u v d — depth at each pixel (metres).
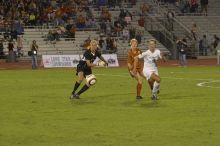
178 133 24.12
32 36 98.06
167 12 108.38
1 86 50.03
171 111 31.44
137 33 101.69
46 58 85.19
